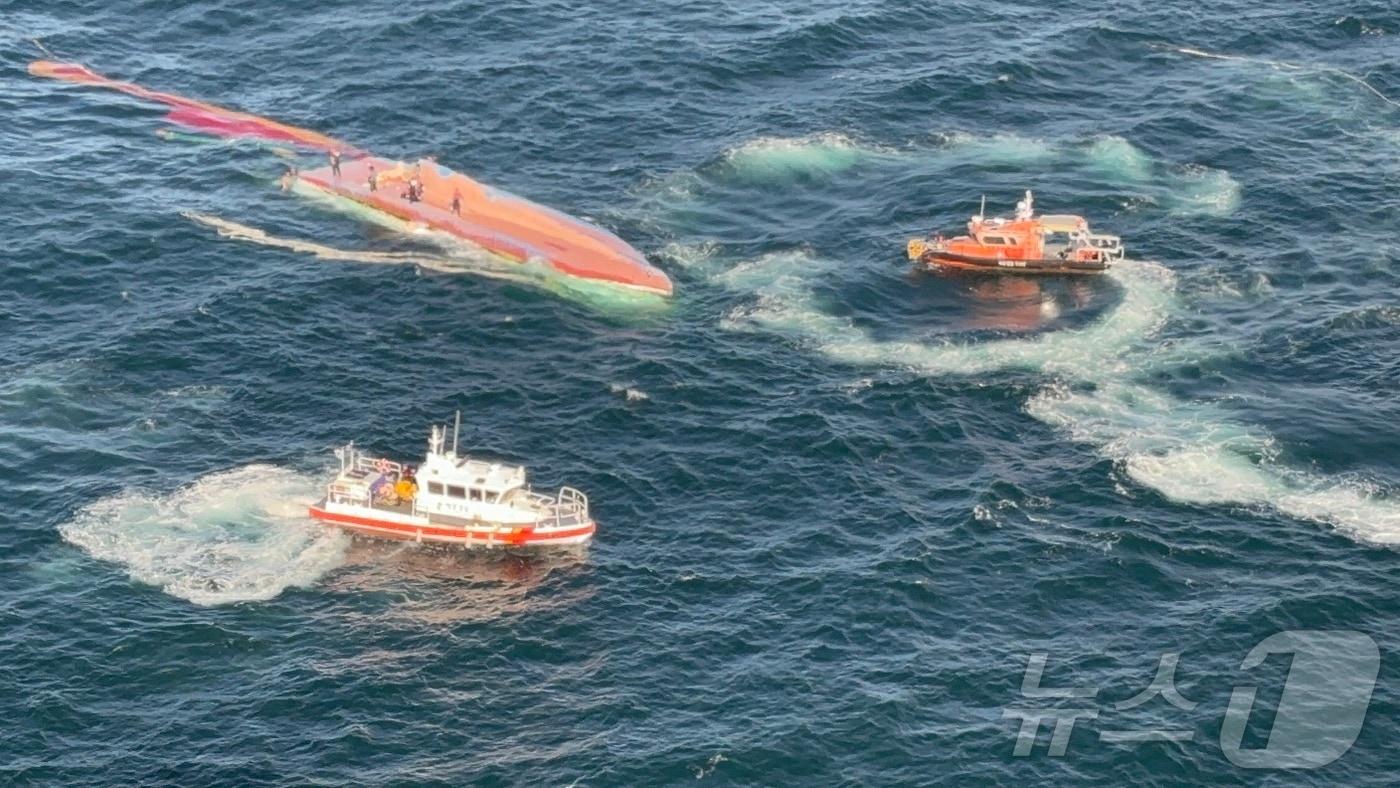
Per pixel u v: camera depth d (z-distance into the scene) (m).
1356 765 148.88
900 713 152.50
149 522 174.25
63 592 165.50
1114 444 186.25
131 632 161.00
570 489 177.00
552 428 189.50
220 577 167.62
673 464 184.00
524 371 199.00
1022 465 183.38
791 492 179.88
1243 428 188.62
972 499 177.62
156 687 156.00
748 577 168.38
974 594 165.75
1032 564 169.25
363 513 172.88
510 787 146.25
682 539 173.62
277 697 155.00
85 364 197.38
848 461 184.12
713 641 160.88
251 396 193.62
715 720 152.38
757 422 190.00
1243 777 147.75
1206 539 172.88
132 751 149.62
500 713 153.75
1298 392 195.38
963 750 149.38
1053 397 194.12
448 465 172.00
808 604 164.75
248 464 182.88
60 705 153.62
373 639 161.38
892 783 146.38
